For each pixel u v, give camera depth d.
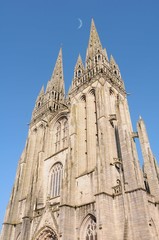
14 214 66.69
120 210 41.56
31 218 58.12
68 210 48.00
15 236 61.31
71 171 54.31
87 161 56.28
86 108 67.19
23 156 80.62
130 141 49.19
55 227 49.56
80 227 46.06
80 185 52.22
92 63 77.62
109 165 48.78
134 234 37.19
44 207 57.12
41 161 70.19
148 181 51.34
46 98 94.00
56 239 48.69
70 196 50.16
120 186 44.16
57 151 71.06
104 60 76.81
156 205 46.94
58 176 63.53
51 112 85.12
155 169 56.41
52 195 60.91
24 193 70.94
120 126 52.44
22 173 75.00
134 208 39.53
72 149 58.94
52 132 78.94
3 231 62.72
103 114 56.91
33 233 54.16
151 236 35.47
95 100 65.75
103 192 43.00
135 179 42.53
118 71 80.44
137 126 60.25
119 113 55.34
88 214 45.94
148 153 54.81
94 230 43.75
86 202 48.22
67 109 76.12
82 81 75.12
